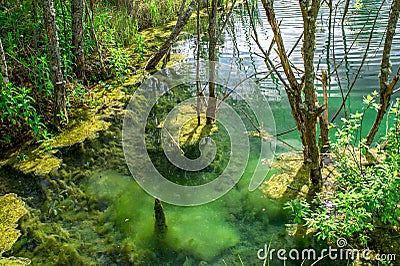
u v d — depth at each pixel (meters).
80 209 4.39
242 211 4.23
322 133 4.79
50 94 5.61
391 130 3.84
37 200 4.50
